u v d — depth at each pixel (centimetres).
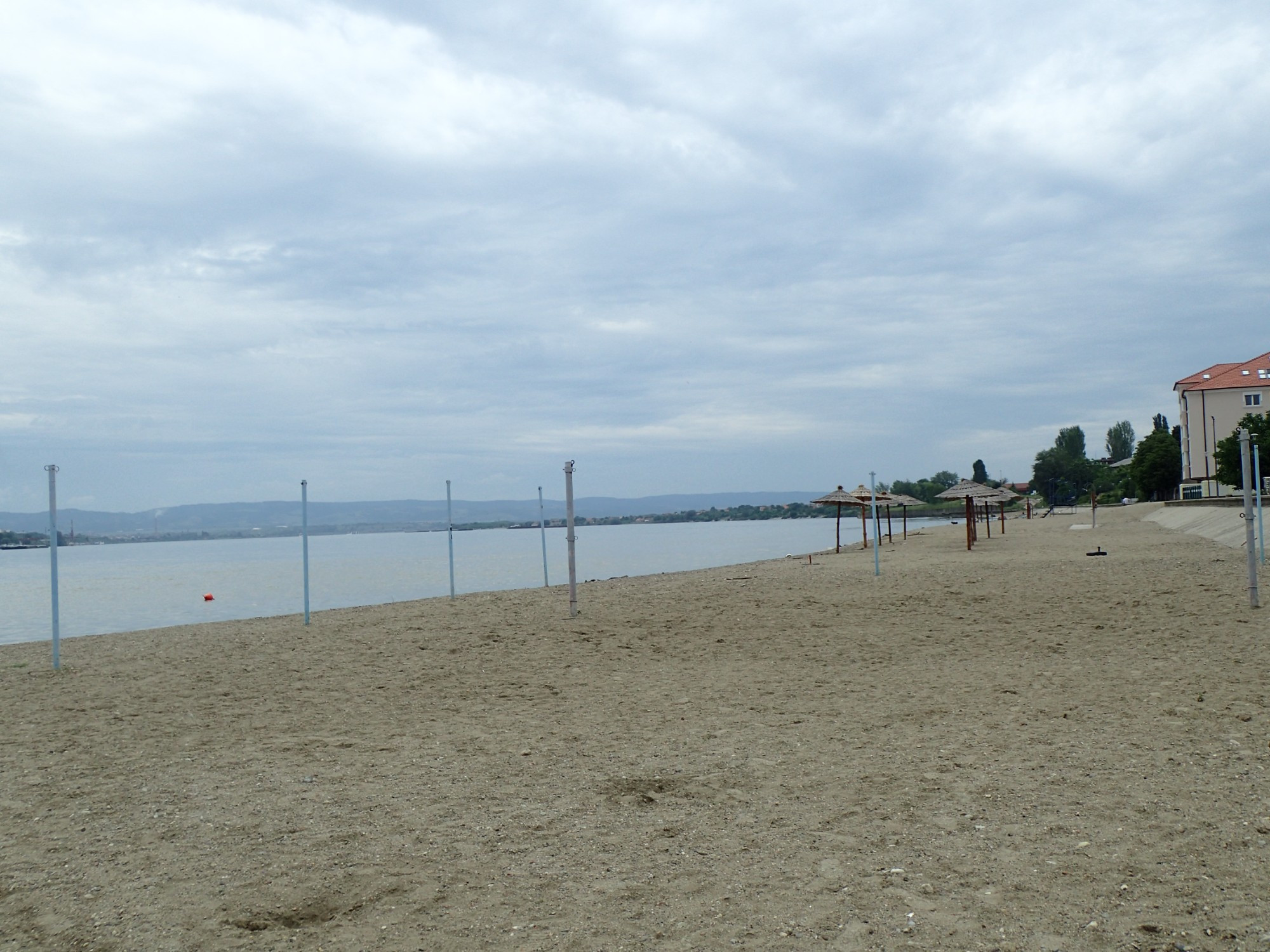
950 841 418
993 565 2181
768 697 790
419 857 427
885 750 590
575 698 823
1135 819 431
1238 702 663
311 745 672
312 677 989
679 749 619
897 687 810
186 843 457
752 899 366
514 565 4653
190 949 338
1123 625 1109
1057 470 12794
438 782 557
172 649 1302
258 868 418
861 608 1406
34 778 601
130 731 751
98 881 408
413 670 1009
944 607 1377
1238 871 365
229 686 950
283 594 3161
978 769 534
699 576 2403
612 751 620
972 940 321
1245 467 1172
